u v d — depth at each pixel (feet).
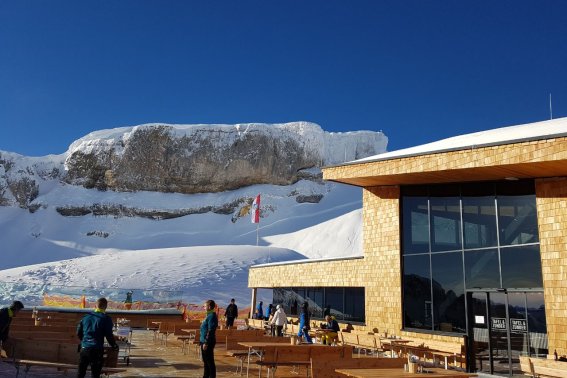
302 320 60.90
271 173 448.65
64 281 185.98
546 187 46.98
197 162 442.50
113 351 32.94
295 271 83.51
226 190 446.60
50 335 41.45
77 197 424.46
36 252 354.13
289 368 44.21
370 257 65.31
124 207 415.03
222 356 52.21
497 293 49.39
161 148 441.68
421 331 56.29
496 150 44.09
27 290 162.40
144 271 200.64
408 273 59.62
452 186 55.83
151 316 104.58
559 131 49.78
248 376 38.55
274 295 93.30
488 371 48.70
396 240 61.36
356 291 69.46
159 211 414.62
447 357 49.24
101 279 188.44
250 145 449.48
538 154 40.88
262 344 38.42
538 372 35.17
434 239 57.06
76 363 33.30
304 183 450.30
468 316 51.62
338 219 342.64
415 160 51.62
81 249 363.35
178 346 63.16
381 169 54.90
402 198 61.93
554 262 45.06
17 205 413.80
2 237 369.91
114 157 438.81
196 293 168.04
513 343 47.09
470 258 52.54
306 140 468.34
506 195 50.44
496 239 50.39
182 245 371.56
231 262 218.59
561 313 43.75
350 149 500.74
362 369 28.35
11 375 34.63
